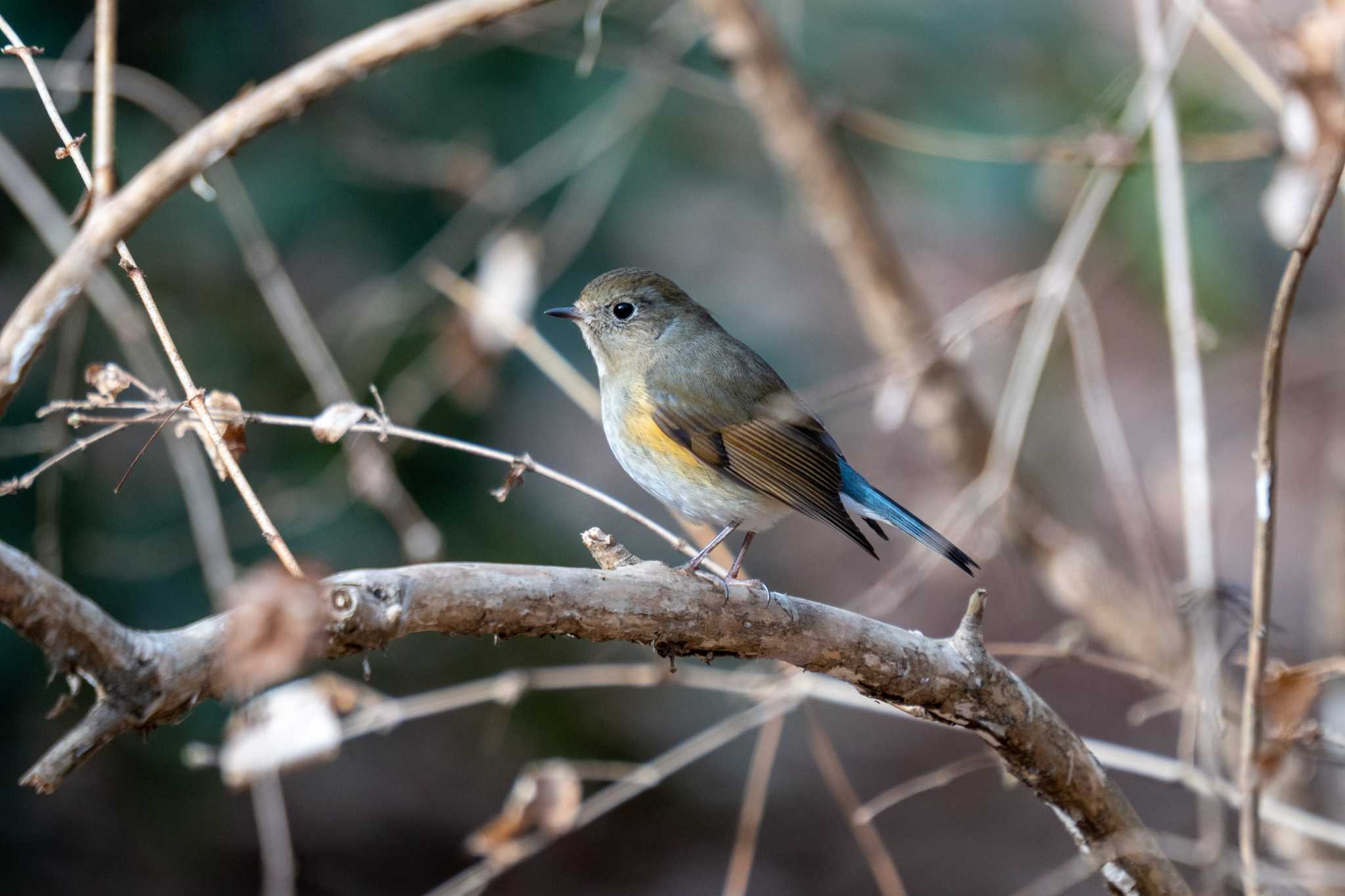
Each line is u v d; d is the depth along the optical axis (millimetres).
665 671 8273
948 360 10812
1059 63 12141
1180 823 14031
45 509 8938
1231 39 8766
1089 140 9195
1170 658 8969
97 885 11625
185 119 8430
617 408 8188
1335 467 11281
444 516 11219
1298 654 15281
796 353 13875
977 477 11523
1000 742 5754
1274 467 5859
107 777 11562
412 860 12836
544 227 10977
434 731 12953
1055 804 5957
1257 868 6078
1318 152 7922
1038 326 9109
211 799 11961
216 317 10297
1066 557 11227
